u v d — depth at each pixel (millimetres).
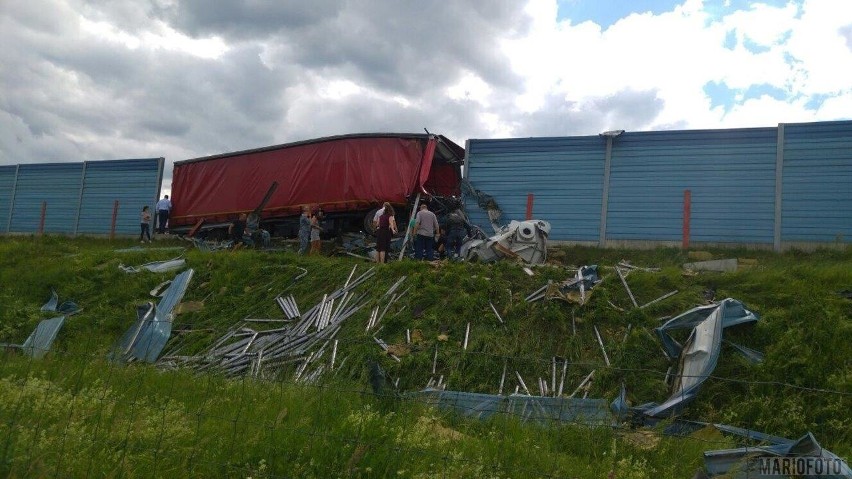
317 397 7078
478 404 8445
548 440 6766
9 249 21109
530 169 19531
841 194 16312
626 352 10281
